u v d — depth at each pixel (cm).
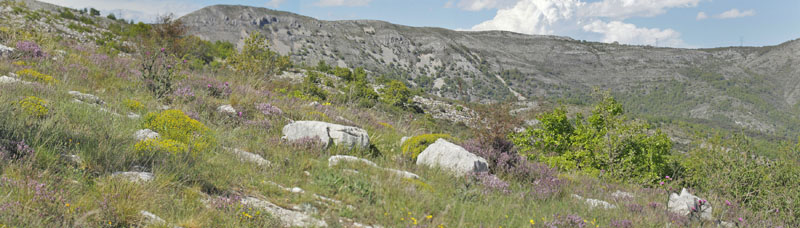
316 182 582
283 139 842
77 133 574
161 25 2331
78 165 466
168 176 474
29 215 319
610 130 1208
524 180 828
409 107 6638
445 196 623
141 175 463
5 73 951
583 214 629
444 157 803
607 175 1060
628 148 1193
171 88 1057
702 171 1088
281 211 465
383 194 570
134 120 756
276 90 1475
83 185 408
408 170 776
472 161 776
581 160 1222
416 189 607
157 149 555
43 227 314
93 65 1257
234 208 421
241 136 824
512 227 527
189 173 508
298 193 533
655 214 671
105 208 356
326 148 812
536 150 1272
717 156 1047
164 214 389
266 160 666
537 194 709
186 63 1434
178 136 673
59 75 1039
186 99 1016
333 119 1174
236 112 972
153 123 695
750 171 931
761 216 805
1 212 309
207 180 507
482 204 615
